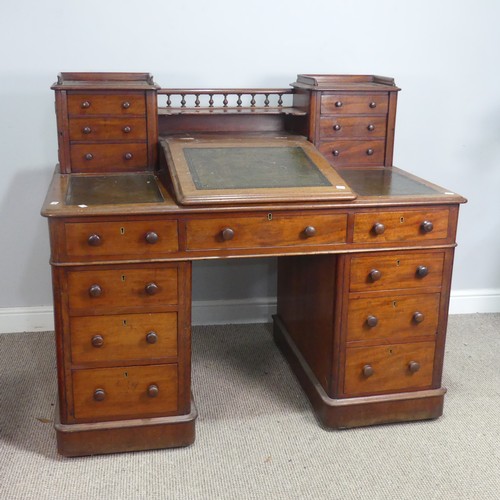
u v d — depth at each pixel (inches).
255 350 120.0
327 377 94.9
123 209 79.6
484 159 130.6
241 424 96.3
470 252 136.3
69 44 112.1
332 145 106.9
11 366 112.3
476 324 132.5
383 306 91.8
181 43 115.3
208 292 128.8
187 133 107.9
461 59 124.3
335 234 86.8
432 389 97.0
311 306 101.1
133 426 87.7
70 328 83.5
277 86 120.2
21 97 113.2
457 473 85.8
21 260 122.0
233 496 80.7
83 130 96.9
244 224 83.7
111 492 81.0
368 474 85.4
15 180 117.3
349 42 120.4
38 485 82.1
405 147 127.6
